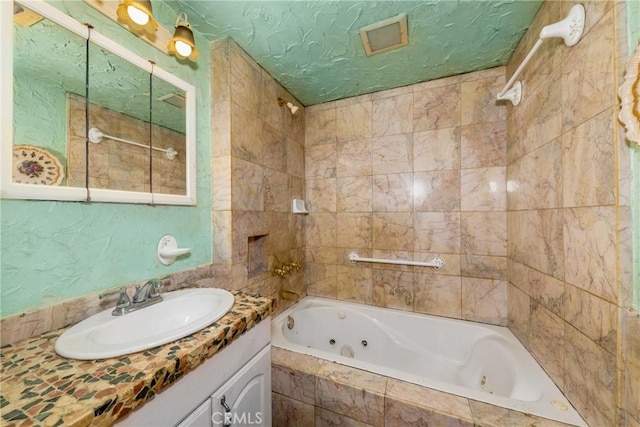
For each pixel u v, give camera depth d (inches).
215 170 51.8
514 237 55.5
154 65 40.9
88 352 23.0
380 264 74.0
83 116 32.6
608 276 28.7
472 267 63.7
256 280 60.0
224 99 50.9
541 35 35.7
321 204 81.1
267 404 37.5
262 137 61.6
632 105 24.4
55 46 30.0
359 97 75.7
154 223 41.1
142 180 39.4
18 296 26.9
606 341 29.0
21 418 16.2
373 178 74.1
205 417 26.6
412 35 49.8
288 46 53.2
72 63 31.6
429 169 67.6
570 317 36.0
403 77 65.6
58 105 30.3
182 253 42.3
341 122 78.1
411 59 57.7
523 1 41.6
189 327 27.3
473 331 61.2
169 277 42.5
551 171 40.5
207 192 51.1
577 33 33.1
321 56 56.6
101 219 34.1
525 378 42.8
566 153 36.4
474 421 34.4
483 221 62.4
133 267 37.9
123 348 23.5
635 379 25.6
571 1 34.3
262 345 36.4
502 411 35.8
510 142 57.5
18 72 26.9
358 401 41.3
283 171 70.9
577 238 34.2
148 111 40.5
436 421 36.2
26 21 27.6
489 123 61.6
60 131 30.4
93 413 16.9
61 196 29.8
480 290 63.0
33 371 21.2
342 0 41.3
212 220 52.0
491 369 52.9
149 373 20.7
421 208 68.7
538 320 45.4
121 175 36.7
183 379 24.1
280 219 69.6
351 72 63.1
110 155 35.4
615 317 27.7
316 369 46.1
